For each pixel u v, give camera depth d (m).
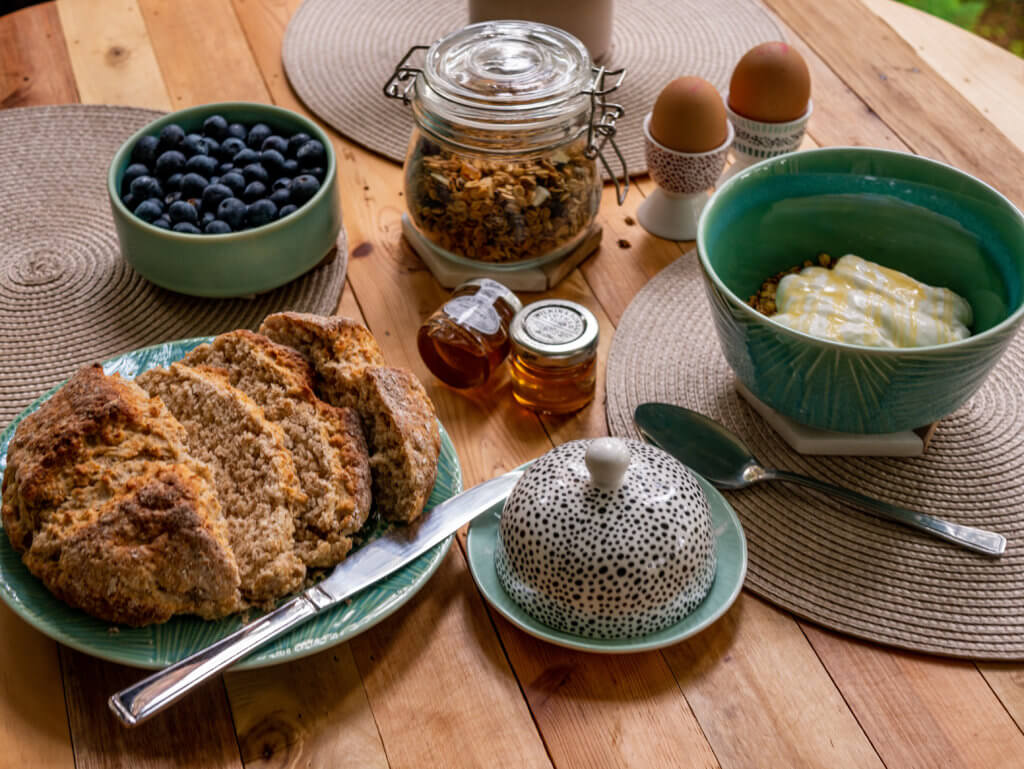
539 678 0.57
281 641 0.55
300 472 0.60
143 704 0.52
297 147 0.76
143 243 0.72
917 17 0.97
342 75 0.92
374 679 0.57
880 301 0.67
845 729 0.55
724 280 0.70
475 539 0.60
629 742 0.55
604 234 0.80
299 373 0.63
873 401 0.61
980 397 0.69
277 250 0.72
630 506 0.56
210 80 0.91
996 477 0.65
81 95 0.90
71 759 0.54
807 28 0.96
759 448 0.67
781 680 0.57
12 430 0.62
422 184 0.74
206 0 0.98
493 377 0.71
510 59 0.72
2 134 0.86
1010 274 0.65
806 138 0.85
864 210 0.70
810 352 0.60
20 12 0.97
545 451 0.67
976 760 0.54
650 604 0.56
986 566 0.61
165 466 0.57
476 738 0.55
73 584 0.55
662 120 0.76
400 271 0.77
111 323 0.74
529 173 0.73
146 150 0.76
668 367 0.71
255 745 0.55
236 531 0.58
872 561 0.61
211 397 0.61
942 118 0.87
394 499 0.61
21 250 0.78
